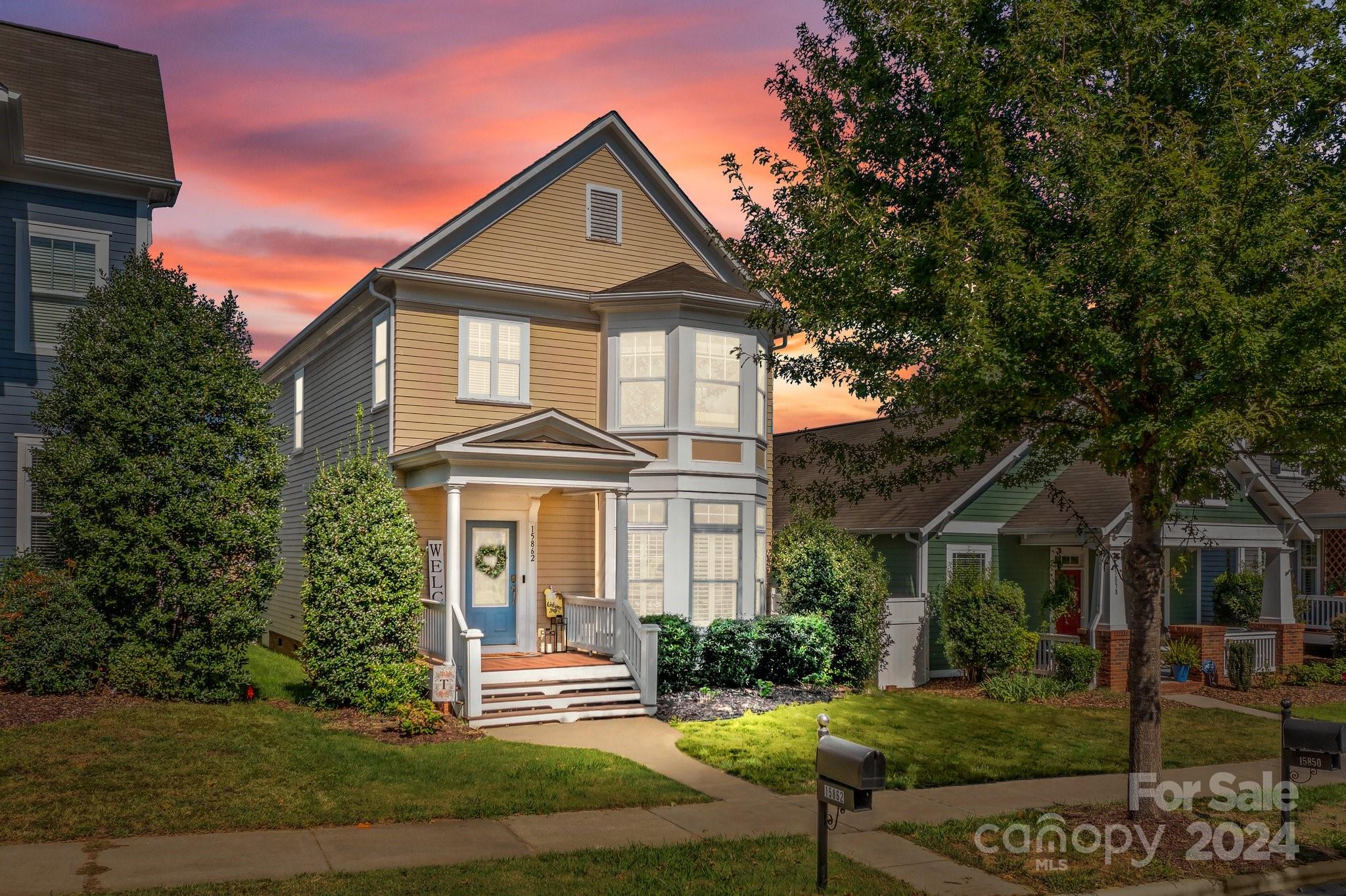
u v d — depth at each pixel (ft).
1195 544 68.33
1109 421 31.53
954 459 39.06
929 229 30.99
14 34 58.70
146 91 58.59
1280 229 27.30
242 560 47.21
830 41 36.81
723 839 30.35
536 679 50.26
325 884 25.08
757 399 64.03
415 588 49.08
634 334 61.41
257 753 36.88
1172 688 63.67
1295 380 26.94
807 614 60.80
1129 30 30.86
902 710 53.88
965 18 31.30
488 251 60.08
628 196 65.31
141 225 51.62
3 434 47.78
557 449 51.39
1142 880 28.07
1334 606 80.02
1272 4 28.76
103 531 43.45
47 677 41.29
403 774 36.04
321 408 71.26
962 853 30.01
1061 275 28.45
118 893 24.06
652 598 60.03
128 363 44.98
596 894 25.22
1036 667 66.13
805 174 34.88
